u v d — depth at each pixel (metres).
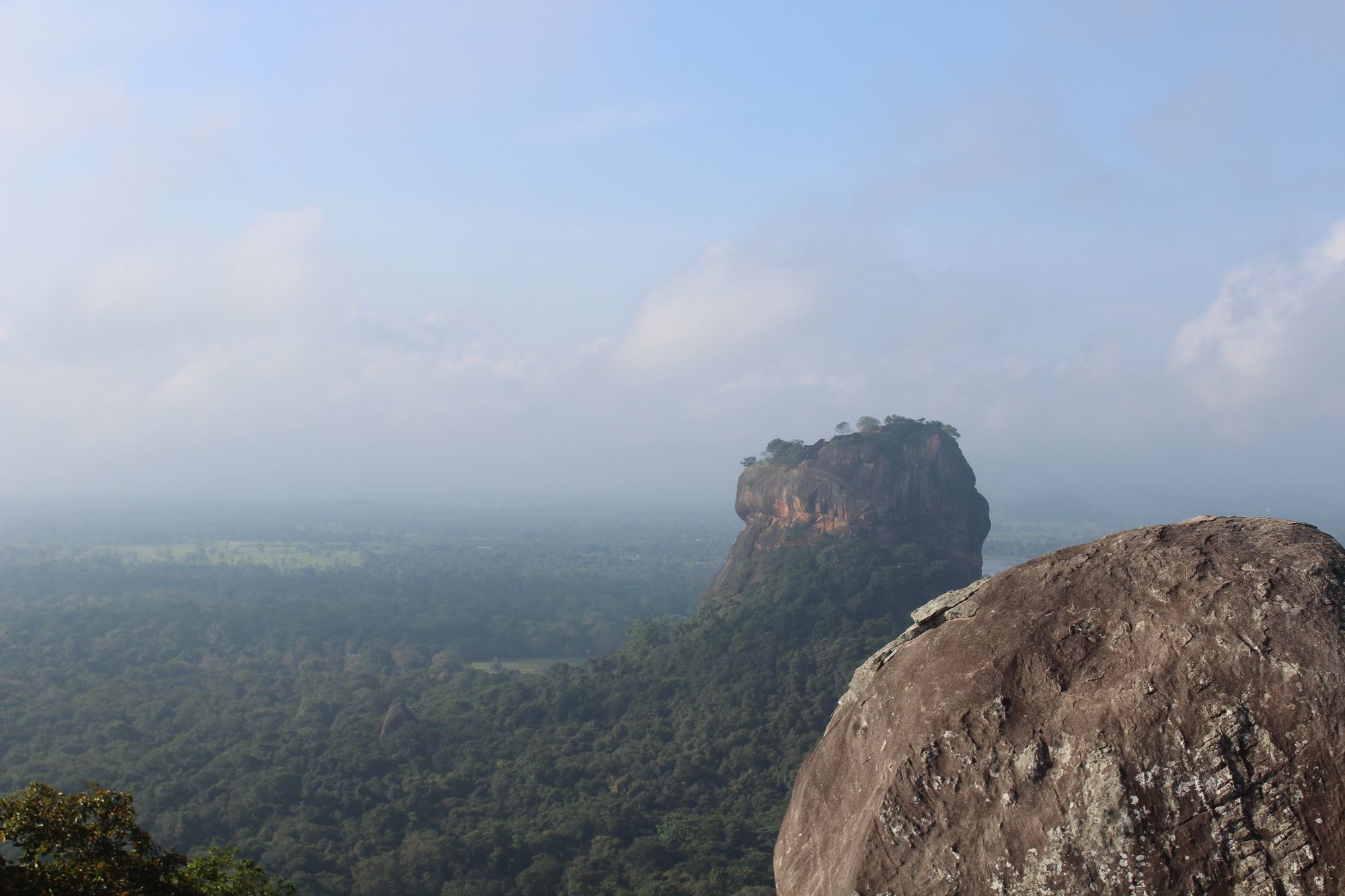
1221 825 10.05
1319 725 9.96
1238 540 11.86
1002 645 11.95
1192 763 10.31
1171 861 10.11
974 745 11.34
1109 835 10.35
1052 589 12.35
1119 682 11.04
